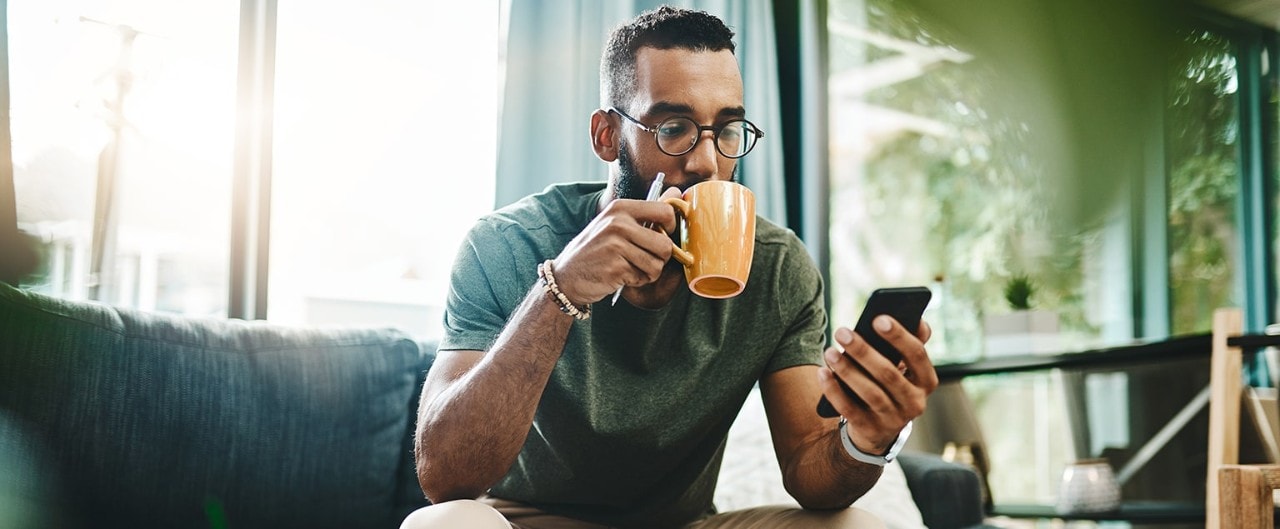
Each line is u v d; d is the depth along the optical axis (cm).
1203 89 356
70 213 196
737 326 121
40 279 190
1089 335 365
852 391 89
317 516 151
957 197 422
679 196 94
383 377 164
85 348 137
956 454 231
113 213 200
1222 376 182
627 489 122
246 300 192
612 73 121
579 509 125
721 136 114
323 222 246
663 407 117
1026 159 393
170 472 139
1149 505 201
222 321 156
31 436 129
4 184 167
